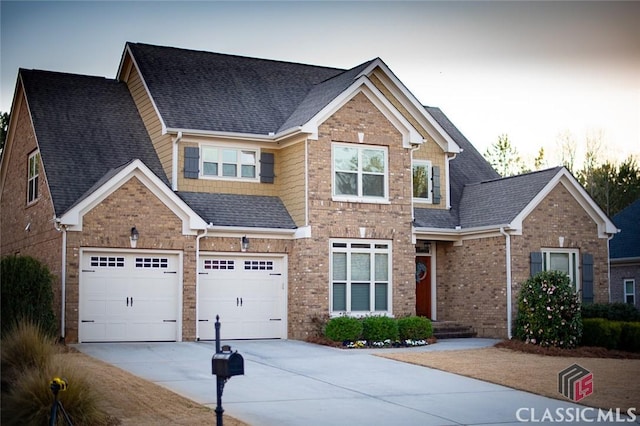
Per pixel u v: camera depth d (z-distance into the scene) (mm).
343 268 26797
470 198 31812
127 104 29828
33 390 13297
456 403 16203
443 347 25266
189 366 19828
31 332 15805
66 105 28391
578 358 23375
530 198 28438
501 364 21328
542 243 28453
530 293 25500
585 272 29141
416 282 30484
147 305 24328
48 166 25359
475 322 29047
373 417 14750
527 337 25312
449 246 30531
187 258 24828
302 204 26516
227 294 26000
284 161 28031
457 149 31562
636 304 37344
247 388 17344
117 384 16562
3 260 21031
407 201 28031
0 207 31438
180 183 26766
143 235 24109
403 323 25969
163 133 26797
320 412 15070
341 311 26500
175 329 24656
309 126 26344
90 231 23406
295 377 18859
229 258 26109
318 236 26328
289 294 26812
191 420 13898
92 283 23578
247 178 27859
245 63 32094
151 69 29156
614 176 57438
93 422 13414
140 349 22562
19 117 29328
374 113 27609
